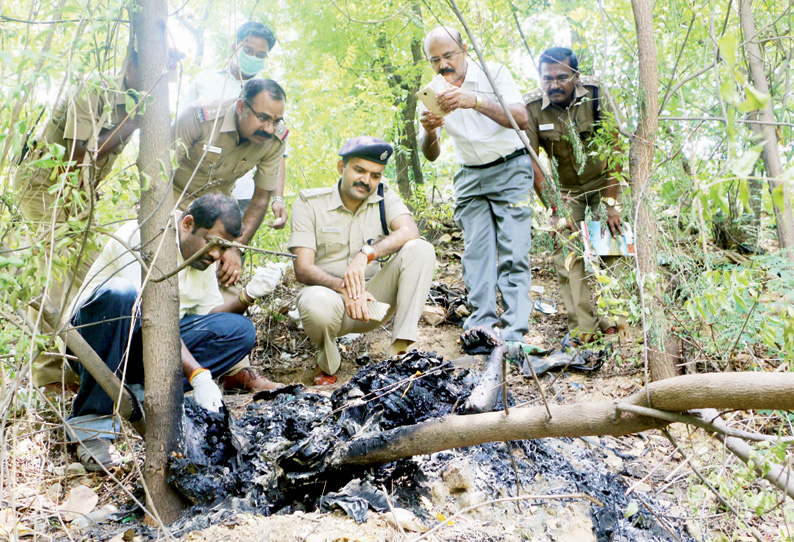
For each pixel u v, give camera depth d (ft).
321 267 12.53
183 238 9.25
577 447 9.24
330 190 12.45
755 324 10.03
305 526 6.82
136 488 7.94
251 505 7.39
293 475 7.51
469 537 7.10
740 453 6.27
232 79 12.68
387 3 20.38
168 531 7.05
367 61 22.33
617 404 6.57
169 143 7.49
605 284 9.43
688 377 6.06
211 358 10.28
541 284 17.53
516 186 12.86
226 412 7.97
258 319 14.65
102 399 8.86
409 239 12.14
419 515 7.36
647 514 7.88
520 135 8.16
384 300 12.55
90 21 6.75
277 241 17.54
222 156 11.75
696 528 7.75
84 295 9.33
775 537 7.66
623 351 12.90
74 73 5.74
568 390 11.56
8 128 5.83
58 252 6.49
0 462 5.89
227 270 10.52
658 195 12.26
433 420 7.30
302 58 21.27
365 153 11.61
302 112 18.80
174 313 7.52
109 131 9.03
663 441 9.82
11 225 6.51
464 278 13.39
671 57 14.15
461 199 13.79
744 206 3.58
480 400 8.18
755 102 3.31
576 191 13.92
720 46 3.39
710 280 6.27
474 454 8.38
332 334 12.03
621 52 13.26
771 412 9.18
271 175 12.60
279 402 8.63
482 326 12.41
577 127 13.01
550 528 7.44
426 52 12.83
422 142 13.88
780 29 13.34
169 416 7.43
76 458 8.90
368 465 7.57
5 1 7.23
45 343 6.30
